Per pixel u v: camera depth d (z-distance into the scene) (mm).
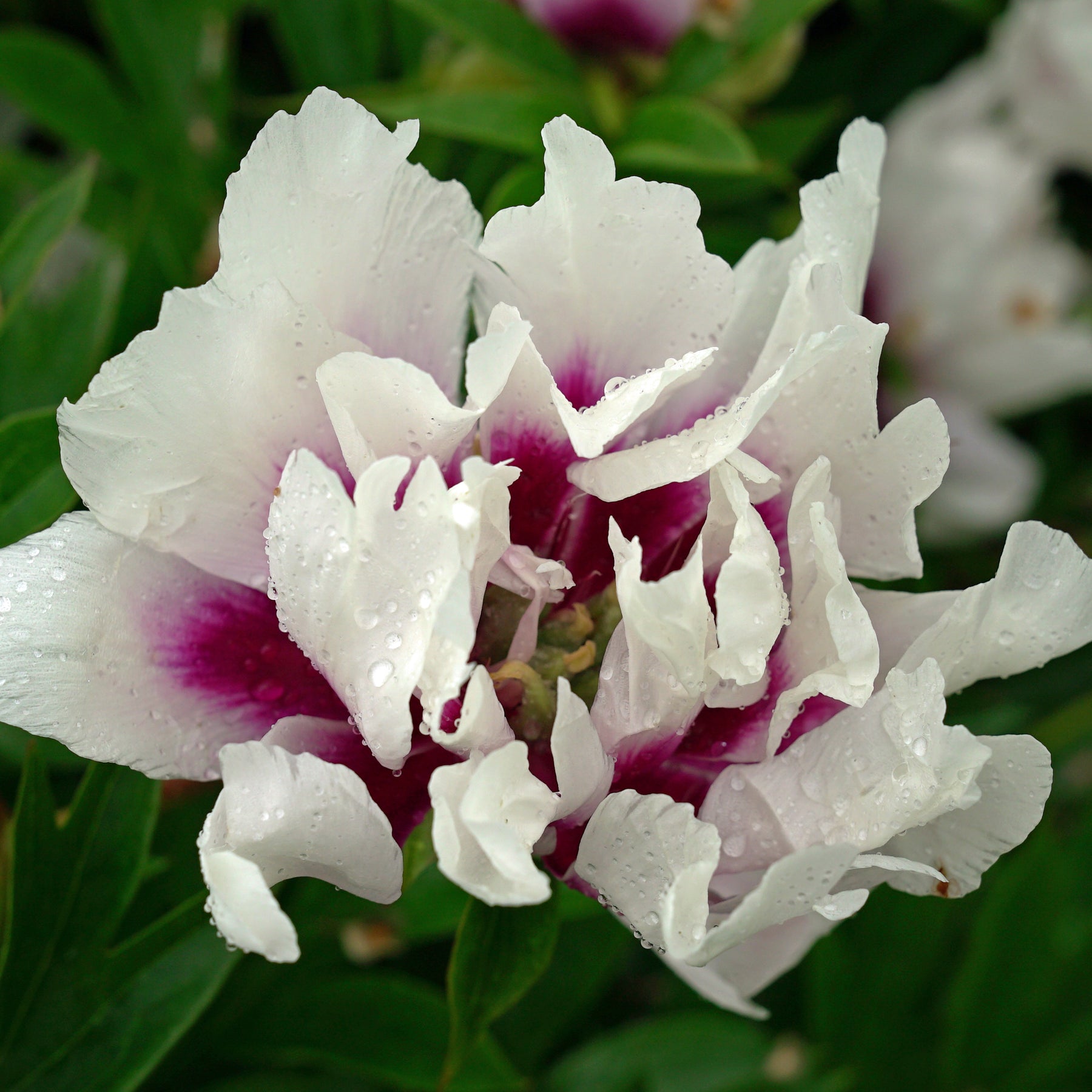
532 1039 664
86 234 697
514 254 568
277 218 561
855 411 572
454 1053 566
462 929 567
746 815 567
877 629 581
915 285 799
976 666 571
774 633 560
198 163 686
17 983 578
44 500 596
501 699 583
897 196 780
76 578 559
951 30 747
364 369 557
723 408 576
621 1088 667
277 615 579
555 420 580
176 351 553
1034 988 690
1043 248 844
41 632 555
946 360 824
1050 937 690
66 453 554
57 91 672
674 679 564
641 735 569
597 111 662
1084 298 867
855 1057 690
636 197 569
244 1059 633
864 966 688
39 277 699
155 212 671
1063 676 776
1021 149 813
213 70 687
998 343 814
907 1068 692
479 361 555
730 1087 669
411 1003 633
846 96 754
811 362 561
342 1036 631
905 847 572
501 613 591
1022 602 563
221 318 554
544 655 590
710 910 562
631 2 664
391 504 547
